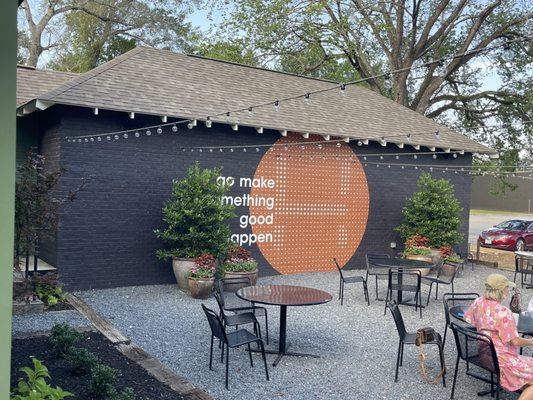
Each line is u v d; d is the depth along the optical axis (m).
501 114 27.31
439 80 26.41
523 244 22.61
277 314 9.45
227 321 6.91
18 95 11.66
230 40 25.62
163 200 11.64
